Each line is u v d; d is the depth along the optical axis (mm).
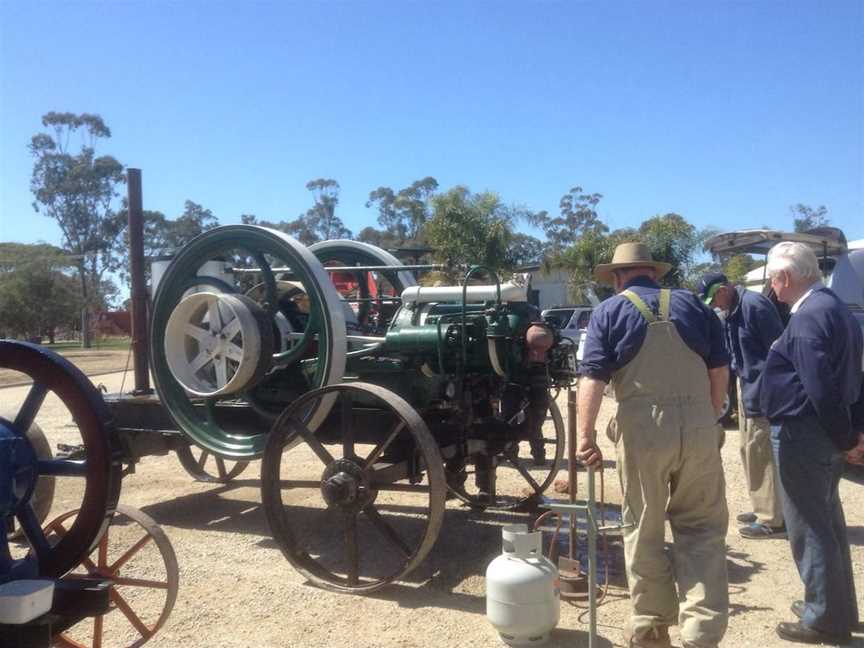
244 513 6406
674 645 3750
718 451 3451
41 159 58250
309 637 3975
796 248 3871
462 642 3877
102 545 3756
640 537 3453
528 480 6141
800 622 3859
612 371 3508
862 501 6445
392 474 4992
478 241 21203
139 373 6832
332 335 5398
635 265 3793
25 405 3174
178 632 4055
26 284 42031
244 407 6133
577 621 4074
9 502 2959
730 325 5543
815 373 3576
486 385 5797
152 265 6762
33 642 2791
